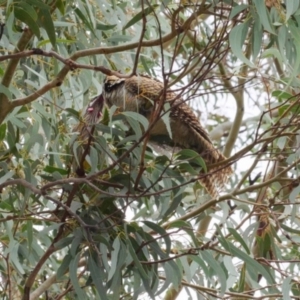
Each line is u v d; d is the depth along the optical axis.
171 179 7.72
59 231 7.60
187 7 7.63
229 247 7.87
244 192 8.66
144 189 7.79
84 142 7.59
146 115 9.09
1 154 7.91
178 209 8.46
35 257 8.95
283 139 8.38
